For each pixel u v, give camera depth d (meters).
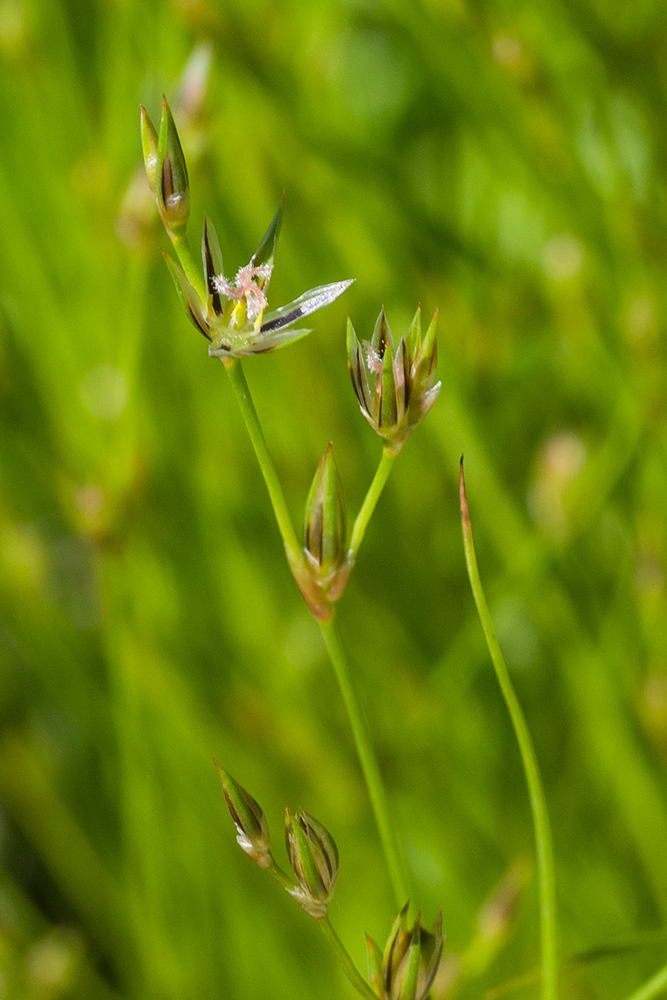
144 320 0.28
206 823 0.28
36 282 0.27
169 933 0.28
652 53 0.26
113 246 0.26
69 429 0.28
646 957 0.27
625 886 0.28
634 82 0.26
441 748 0.28
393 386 0.19
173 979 0.28
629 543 0.28
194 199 0.25
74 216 0.27
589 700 0.27
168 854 0.28
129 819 0.28
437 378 0.27
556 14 0.26
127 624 0.26
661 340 0.25
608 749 0.26
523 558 0.26
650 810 0.26
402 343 0.19
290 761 0.27
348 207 0.28
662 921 0.27
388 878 0.28
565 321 0.27
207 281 0.19
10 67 0.26
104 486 0.25
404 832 0.28
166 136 0.18
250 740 0.27
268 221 0.28
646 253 0.26
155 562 0.28
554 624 0.27
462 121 0.28
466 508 0.19
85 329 0.28
